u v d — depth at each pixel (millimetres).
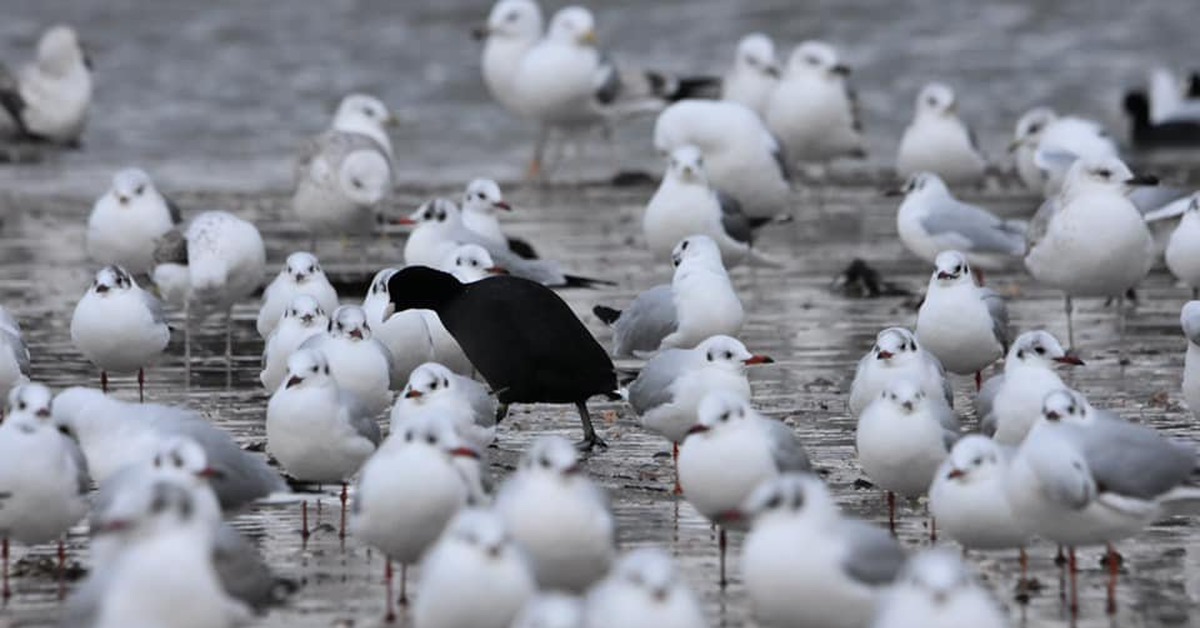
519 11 31375
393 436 12703
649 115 31094
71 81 33469
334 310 17688
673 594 9969
